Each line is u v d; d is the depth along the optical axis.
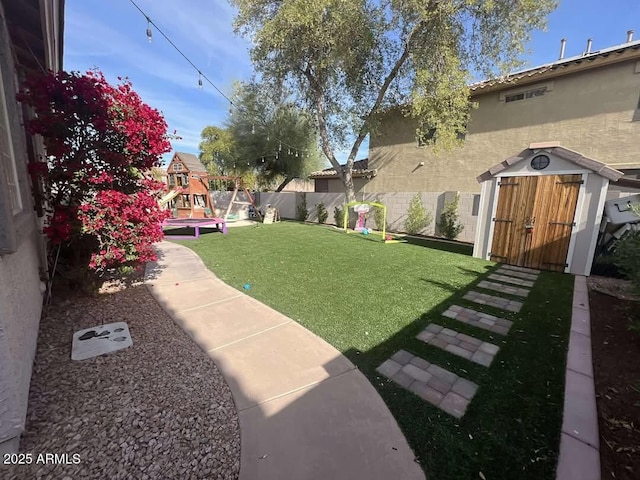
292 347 3.14
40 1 2.82
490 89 10.50
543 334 3.49
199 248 8.61
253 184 21.72
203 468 1.73
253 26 10.58
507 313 4.08
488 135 10.93
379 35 10.34
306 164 20.09
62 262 4.65
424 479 1.71
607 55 8.04
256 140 18.78
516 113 10.22
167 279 5.48
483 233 7.41
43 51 4.23
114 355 2.89
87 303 4.16
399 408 2.27
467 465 1.80
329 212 15.35
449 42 9.52
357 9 9.20
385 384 2.56
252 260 7.09
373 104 11.85
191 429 2.02
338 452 1.87
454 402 2.35
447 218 10.84
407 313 4.05
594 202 5.78
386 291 4.93
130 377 2.56
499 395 2.44
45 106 3.47
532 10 8.61
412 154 13.19
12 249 1.80
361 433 2.02
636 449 1.93
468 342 3.29
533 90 9.80
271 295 4.70
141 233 4.55
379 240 10.33
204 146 24.81
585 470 1.77
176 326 3.58
